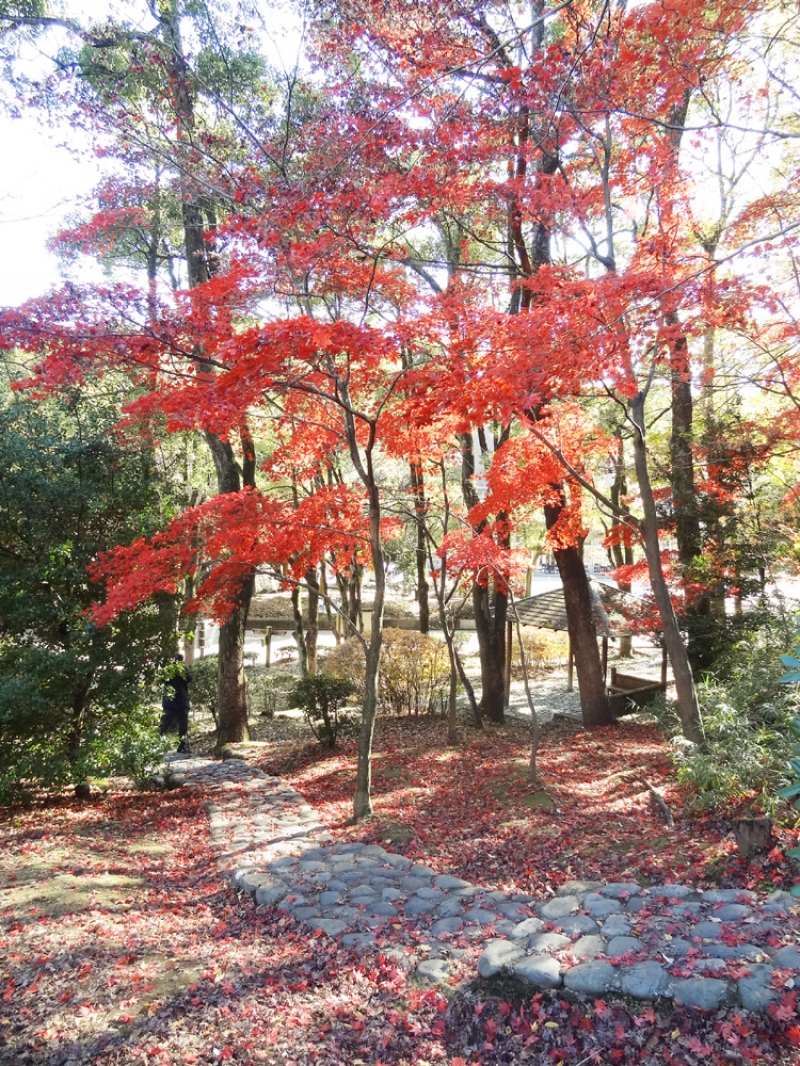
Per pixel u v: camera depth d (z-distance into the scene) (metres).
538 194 8.04
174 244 16.47
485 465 14.48
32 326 5.51
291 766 12.26
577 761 10.61
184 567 8.66
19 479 9.08
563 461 9.36
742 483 12.84
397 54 7.25
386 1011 4.25
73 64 8.70
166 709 13.99
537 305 7.84
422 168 6.18
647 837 6.88
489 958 4.40
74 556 9.45
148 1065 3.82
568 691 18.69
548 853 6.99
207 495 18.72
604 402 15.65
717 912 4.65
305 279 6.83
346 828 8.38
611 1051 3.64
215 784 11.04
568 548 13.63
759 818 5.76
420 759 11.63
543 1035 3.86
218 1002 4.42
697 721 8.55
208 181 7.95
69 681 9.34
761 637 10.65
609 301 6.00
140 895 6.40
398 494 13.71
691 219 8.39
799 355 9.02
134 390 11.88
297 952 5.06
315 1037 4.06
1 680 8.81
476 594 14.83
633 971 3.98
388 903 5.88
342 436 9.07
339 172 6.02
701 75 6.97
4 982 4.59
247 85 10.55
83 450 9.62
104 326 5.73
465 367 6.30
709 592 12.51
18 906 5.76
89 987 4.56
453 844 7.60
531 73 6.13
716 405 13.56
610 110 7.01
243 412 6.53
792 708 6.67
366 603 30.52
